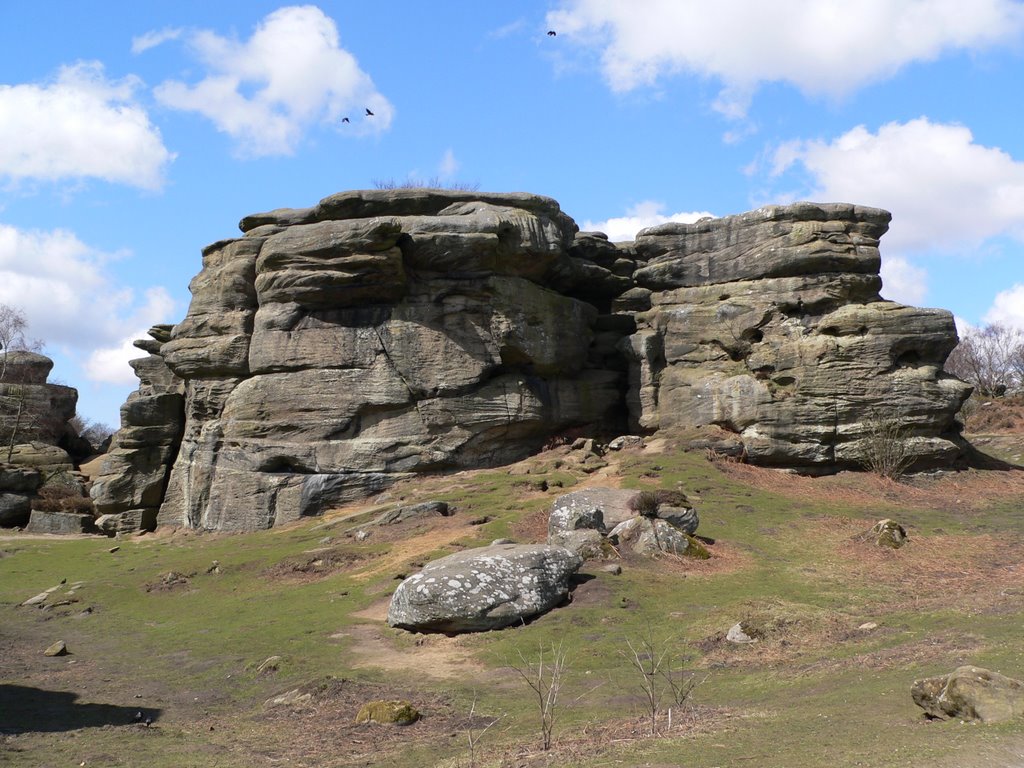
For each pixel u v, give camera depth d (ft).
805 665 43.42
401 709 41.37
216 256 124.26
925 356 106.93
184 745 38.29
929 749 26.71
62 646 61.62
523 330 113.39
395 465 109.40
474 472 110.22
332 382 111.65
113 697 49.75
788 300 110.63
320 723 41.70
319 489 108.17
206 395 118.32
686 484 93.66
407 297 112.57
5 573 96.68
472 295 111.96
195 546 104.27
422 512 92.32
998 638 41.32
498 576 59.11
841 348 105.29
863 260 110.42
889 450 101.35
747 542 76.69
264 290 115.14
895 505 92.07
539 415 114.42
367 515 98.12
